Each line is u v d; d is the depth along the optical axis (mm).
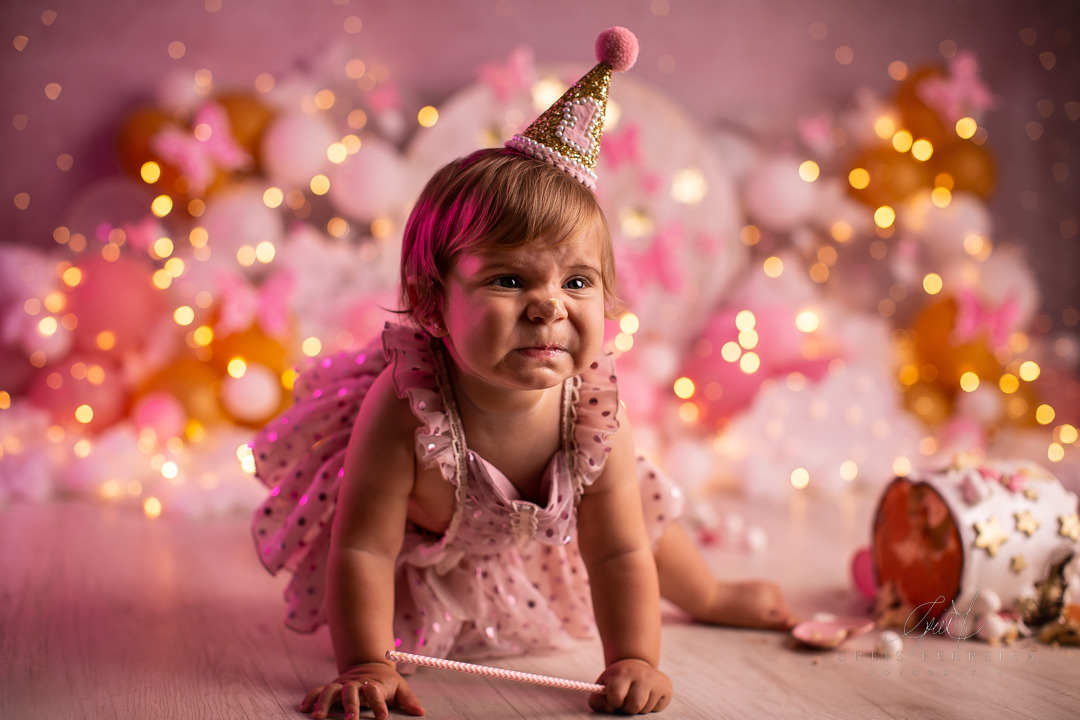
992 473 1610
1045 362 3791
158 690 1306
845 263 3799
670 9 3801
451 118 3381
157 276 3184
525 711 1255
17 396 3229
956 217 3570
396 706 1243
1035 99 4113
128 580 1838
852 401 3129
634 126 3320
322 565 1444
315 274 3271
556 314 1169
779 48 3885
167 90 3324
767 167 3562
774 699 1306
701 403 3307
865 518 2541
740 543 2229
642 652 1309
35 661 1405
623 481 1346
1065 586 1587
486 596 1453
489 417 1291
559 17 3736
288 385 3064
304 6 3574
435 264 1237
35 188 3467
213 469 2689
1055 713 1260
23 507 2451
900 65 3979
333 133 3363
